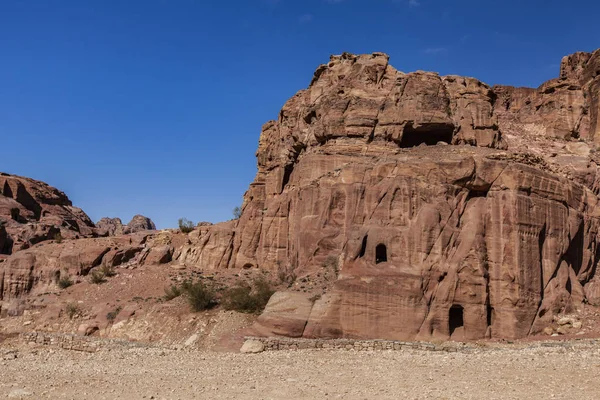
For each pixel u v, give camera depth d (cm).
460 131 3891
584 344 2639
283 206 4150
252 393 1908
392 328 2997
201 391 1950
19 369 2495
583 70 5284
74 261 4619
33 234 5184
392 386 1969
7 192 5988
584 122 5025
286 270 3841
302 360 2556
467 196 3334
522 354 2464
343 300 3047
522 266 3178
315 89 4269
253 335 3062
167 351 2977
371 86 3928
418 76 3884
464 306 3091
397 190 3297
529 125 5206
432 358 2469
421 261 3130
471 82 4094
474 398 1750
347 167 3506
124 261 4797
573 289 3441
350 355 2655
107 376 2262
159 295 3938
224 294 3669
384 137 3759
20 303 4225
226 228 4612
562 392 1778
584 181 4303
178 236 5097
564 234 3428
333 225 3475
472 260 3142
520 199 3253
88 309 3931
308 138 4066
